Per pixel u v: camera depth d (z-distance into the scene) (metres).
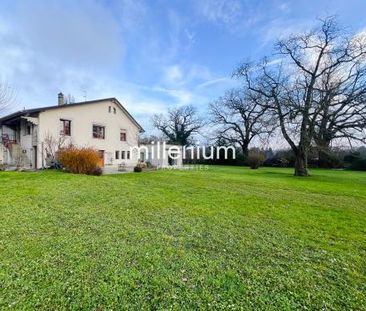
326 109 19.03
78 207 6.23
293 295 2.80
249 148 39.09
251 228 5.09
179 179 13.86
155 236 4.41
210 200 7.73
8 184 9.34
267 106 20.72
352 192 11.12
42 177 11.89
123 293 2.72
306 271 3.35
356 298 2.78
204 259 3.60
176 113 48.97
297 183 14.04
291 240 4.50
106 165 24.61
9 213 5.48
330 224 5.61
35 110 19.92
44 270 3.12
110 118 25.20
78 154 15.38
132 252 3.71
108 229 4.69
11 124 23.47
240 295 2.76
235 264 3.48
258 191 10.27
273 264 3.53
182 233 4.62
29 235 4.25
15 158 21.22
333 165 32.72
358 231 5.17
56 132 20.77
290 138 20.19
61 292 2.70
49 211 5.76
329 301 2.71
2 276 2.95
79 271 3.12
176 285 2.91
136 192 8.60
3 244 3.85
